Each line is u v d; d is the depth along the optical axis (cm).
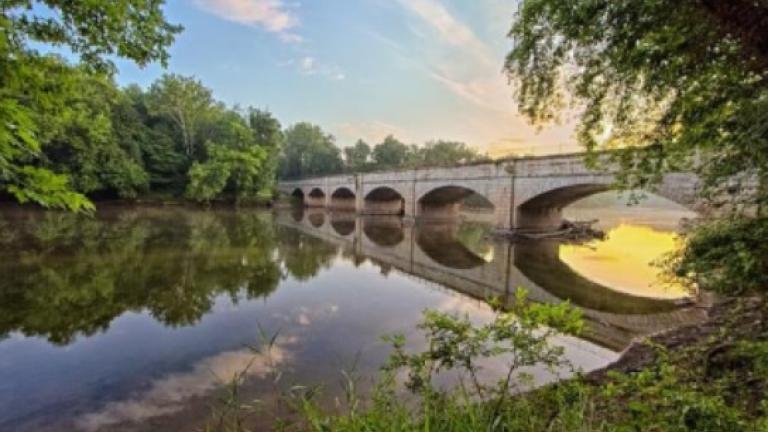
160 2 482
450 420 247
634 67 523
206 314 956
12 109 254
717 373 441
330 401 550
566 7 514
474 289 1299
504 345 701
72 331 834
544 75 619
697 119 552
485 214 5106
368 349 757
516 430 256
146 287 1169
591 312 1063
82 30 423
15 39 338
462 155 9144
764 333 512
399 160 9125
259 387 601
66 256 1535
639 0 447
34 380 630
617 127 651
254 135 5825
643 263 1772
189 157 5275
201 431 496
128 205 4394
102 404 564
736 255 513
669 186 1619
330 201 5519
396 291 1220
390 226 3472
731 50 446
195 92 5466
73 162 3747
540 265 1734
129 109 4875
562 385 318
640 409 289
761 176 504
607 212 5969
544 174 2297
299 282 1298
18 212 3125
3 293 1064
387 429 249
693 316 1017
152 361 700
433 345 319
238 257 1677
